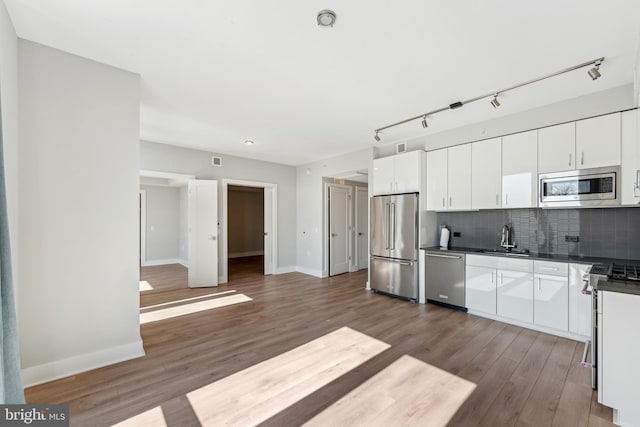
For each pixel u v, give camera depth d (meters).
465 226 4.20
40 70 2.12
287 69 2.47
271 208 6.38
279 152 5.48
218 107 3.28
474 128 3.79
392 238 4.47
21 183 2.04
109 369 2.32
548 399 1.94
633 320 1.69
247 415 1.79
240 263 8.06
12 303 1.34
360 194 7.03
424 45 2.11
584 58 2.28
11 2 1.68
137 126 2.55
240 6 1.72
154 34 2.00
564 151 3.03
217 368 2.35
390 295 4.60
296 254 6.79
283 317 3.58
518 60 2.31
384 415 1.79
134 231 2.53
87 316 2.30
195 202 5.16
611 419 1.74
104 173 2.38
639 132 2.32
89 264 2.31
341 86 2.78
